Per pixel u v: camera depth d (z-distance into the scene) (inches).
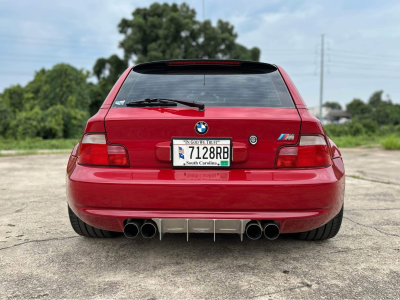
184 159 70.3
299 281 69.9
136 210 70.1
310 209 69.4
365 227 107.0
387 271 74.9
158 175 69.7
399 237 97.7
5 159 348.2
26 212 125.3
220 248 88.8
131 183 69.1
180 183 68.2
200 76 85.5
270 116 71.1
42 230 104.2
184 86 82.0
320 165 71.1
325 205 69.8
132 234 72.1
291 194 68.2
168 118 70.2
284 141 70.4
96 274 73.3
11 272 74.3
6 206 134.6
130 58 2150.6
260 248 88.9
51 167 272.8
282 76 85.9
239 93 79.4
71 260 81.1
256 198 68.2
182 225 69.3
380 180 198.7
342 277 71.8
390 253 85.6
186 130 70.1
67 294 64.4
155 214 69.2
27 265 78.1
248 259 81.5
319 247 89.9
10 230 104.0
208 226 69.1
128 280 70.3
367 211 126.0
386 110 2994.6
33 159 349.7
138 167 71.4
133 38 2028.8
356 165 279.1
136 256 83.5
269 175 69.1
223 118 69.7
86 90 1737.2
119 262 79.8
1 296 63.6
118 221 71.2
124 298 62.8
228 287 67.1
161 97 79.0
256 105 75.7
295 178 68.9
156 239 96.0
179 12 2073.1
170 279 70.7
